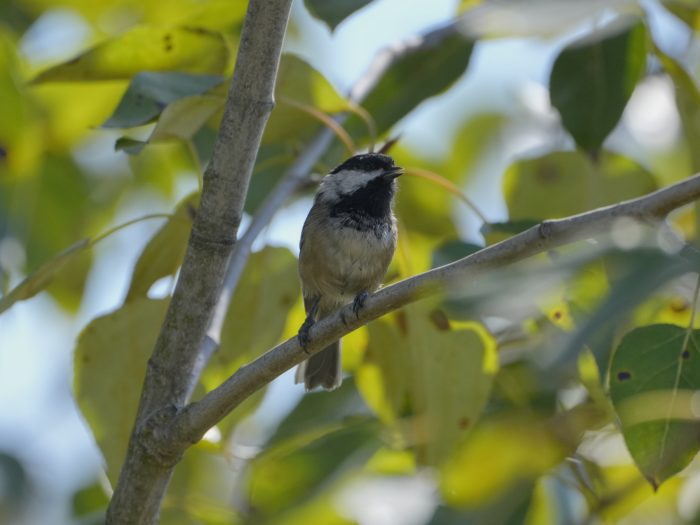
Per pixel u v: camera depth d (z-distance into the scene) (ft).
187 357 24.00
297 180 30.91
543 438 28.55
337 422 31.45
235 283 27.66
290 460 31.30
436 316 28.40
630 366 20.95
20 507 36.40
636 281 14.10
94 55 28.68
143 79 25.95
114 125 25.23
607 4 20.88
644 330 20.79
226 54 29.30
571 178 33.58
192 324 23.82
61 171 40.19
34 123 38.86
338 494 29.86
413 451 30.91
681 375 20.83
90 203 41.65
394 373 29.91
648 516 32.17
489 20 24.86
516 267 15.76
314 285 34.35
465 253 27.86
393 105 35.45
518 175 33.96
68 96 38.70
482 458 29.68
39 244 40.42
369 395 31.30
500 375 30.25
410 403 32.45
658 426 21.30
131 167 42.47
